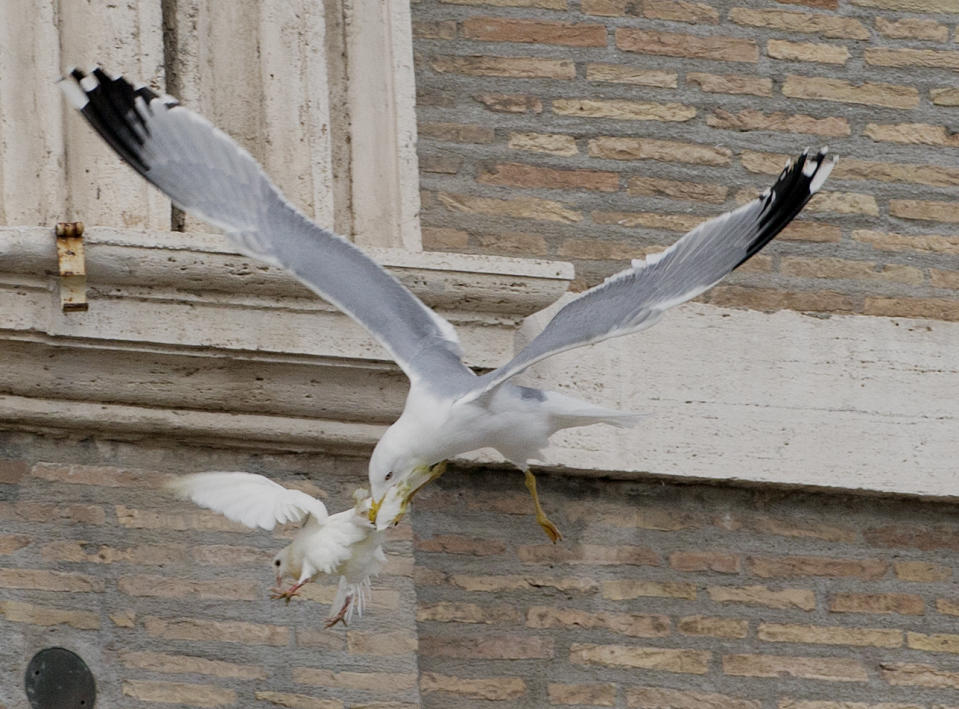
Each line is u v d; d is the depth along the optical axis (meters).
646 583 13.80
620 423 11.29
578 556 13.74
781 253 14.29
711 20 14.52
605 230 14.09
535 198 14.05
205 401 13.16
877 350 14.23
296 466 13.36
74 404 13.08
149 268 12.87
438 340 11.52
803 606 13.95
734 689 13.76
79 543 12.95
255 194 11.61
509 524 13.70
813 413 14.07
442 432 11.24
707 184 14.27
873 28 14.73
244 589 13.02
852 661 13.92
